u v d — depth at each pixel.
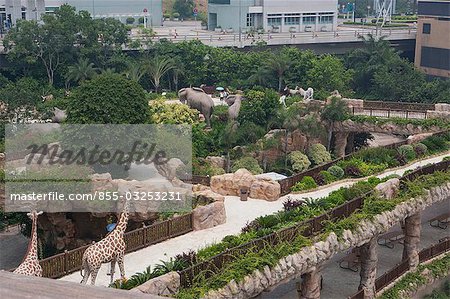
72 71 67.06
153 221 26.95
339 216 25.70
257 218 25.36
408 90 70.62
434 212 38.78
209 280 19.59
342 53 91.62
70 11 71.31
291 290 27.86
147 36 79.25
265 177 30.67
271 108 48.12
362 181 31.05
